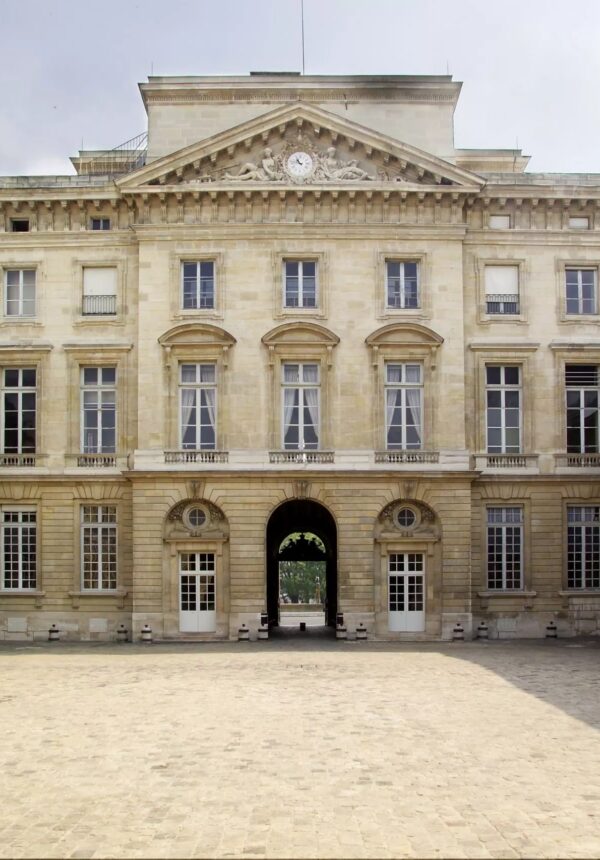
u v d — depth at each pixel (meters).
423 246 51.00
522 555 51.25
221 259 50.66
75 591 50.47
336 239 50.81
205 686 34.03
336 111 53.09
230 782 20.91
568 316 52.00
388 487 49.41
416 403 50.69
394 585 49.66
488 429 51.81
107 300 51.91
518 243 51.97
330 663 40.00
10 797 19.95
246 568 49.12
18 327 51.72
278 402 50.06
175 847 16.69
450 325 50.66
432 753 23.45
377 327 50.53
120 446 50.97
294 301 50.94
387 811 18.64
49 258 51.94
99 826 17.92
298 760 22.84
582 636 50.81
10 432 51.81
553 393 51.59
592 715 28.20
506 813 18.48
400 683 34.38
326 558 62.03
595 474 51.19
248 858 16.09
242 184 50.25
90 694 32.47
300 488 49.28
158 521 49.25
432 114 53.19
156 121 52.69
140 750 24.05
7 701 31.20
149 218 51.00
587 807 18.86
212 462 49.62
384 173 50.97
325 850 16.42
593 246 52.22
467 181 50.56
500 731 25.98
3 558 51.22
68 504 50.94
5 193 51.25
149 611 49.09
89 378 51.91
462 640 48.91
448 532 49.28
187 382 50.66
